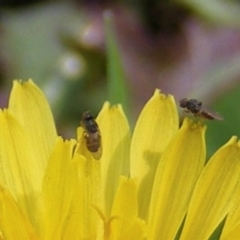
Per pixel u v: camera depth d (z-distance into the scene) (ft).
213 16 0.54
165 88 0.52
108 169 0.35
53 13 0.57
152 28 0.57
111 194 0.35
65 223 0.34
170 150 0.34
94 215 0.34
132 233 0.33
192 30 0.54
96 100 0.53
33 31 0.56
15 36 0.56
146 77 0.53
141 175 0.35
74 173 0.33
